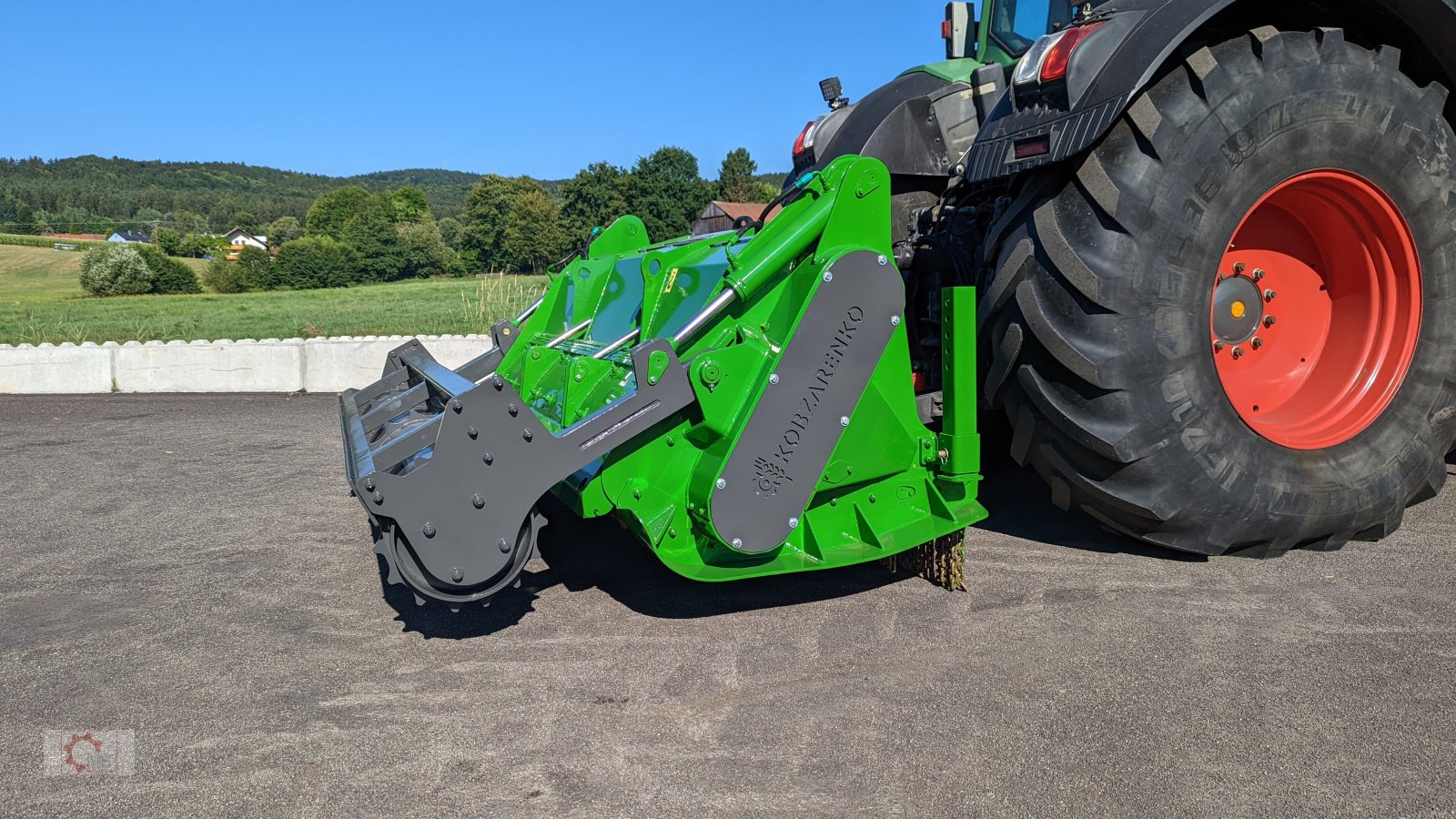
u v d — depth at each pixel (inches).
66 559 148.6
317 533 161.6
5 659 109.3
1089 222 113.8
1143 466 116.6
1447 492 160.1
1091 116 108.7
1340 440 129.9
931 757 81.0
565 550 144.1
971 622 109.8
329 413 306.2
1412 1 128.6
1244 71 117.0
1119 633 105.3
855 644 105.0
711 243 131.7
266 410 312.8
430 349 374.6
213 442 253.0
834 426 110.8
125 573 140.7
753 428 106.3
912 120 161.9
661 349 105.0
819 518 117.0
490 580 101.8
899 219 166.4
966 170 125.0
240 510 178.9
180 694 98.7
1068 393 117.5
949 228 154.3
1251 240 135.0
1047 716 87.5
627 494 110.0
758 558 114.6
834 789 76.7
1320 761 79.0
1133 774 77.7
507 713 92.0
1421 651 99.2
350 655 107.8
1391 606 111.3
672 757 82.4
